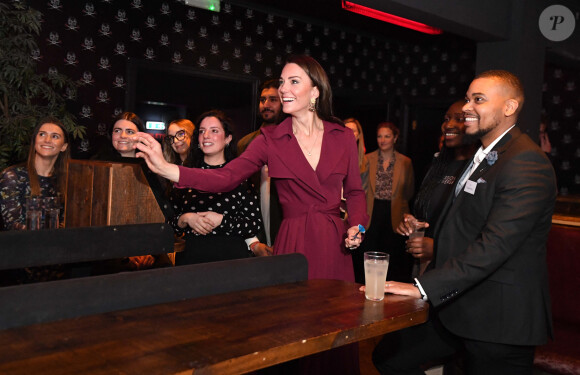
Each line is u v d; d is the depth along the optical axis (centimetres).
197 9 603
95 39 539
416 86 791
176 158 354
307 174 220
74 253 166
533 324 180
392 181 561
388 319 129
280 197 231
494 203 179
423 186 285
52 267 231
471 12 510
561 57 623
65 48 523
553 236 288
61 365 93
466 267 166
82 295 124
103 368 92
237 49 638
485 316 182
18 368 91
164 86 618
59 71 520
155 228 186
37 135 288
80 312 123
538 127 592
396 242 567
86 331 111
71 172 230
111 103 552
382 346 217
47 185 294
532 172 174
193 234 265
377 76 785
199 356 100
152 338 108
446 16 485
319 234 221
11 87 440
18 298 114
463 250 188
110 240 174
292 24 684
